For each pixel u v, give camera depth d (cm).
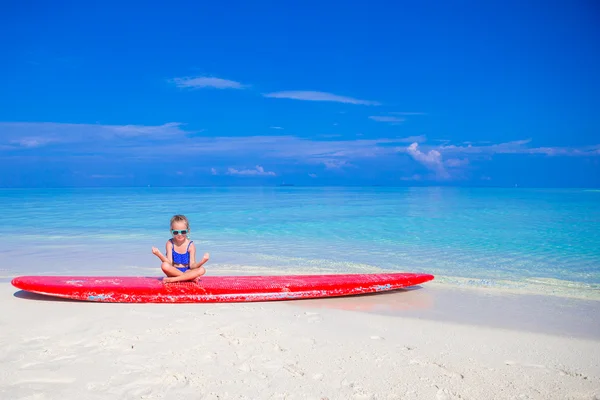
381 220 1572
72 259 855
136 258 866
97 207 2300
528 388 317
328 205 2478
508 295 602
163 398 294
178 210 2081
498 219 1589
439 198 3359
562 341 420
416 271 754
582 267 783
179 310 505
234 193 4969
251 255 902
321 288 578
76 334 411
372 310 527
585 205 2400
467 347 400
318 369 343
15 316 470
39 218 1638
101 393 298
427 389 313
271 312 507
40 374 324
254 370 339
